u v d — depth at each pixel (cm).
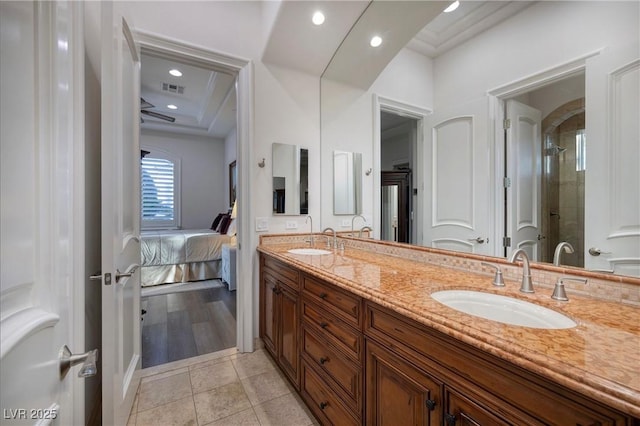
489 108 134
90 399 139
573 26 104
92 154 141
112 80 109
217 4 214
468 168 145
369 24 201
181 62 213
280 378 188
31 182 50
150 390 175
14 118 45
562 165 107
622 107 91
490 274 130
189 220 617
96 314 145
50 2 58
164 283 410
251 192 224
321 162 259
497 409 65
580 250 101
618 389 47
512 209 123
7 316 42
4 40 43
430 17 163
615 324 76
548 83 111
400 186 188
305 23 201
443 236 157
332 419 129
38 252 51
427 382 83
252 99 225
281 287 188
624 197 91
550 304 92
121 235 126
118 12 121
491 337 66
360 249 218
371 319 107
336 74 241
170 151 600
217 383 182
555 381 54
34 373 48
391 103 193
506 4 127
